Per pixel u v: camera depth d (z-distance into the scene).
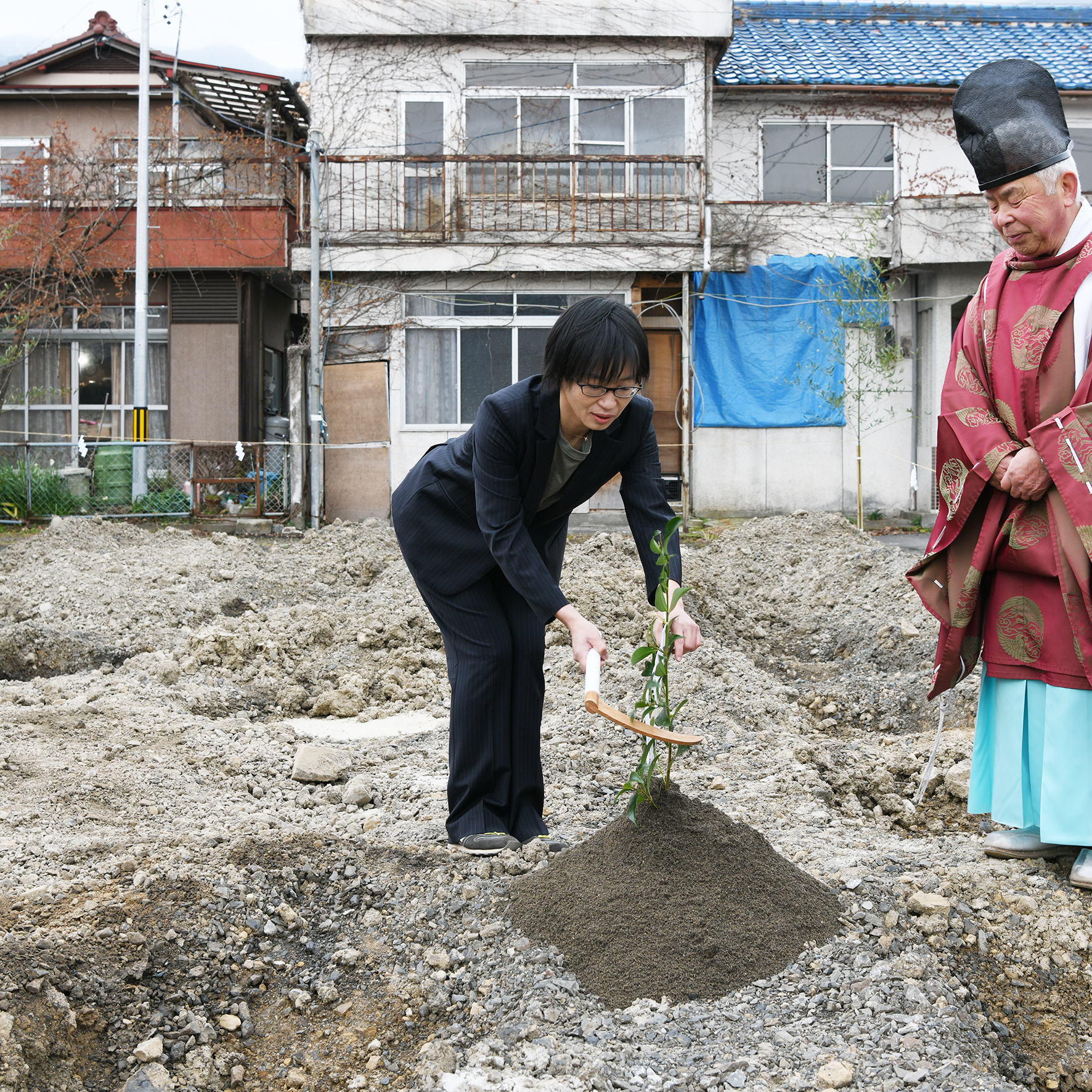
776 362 15.97
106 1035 2.52
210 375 15.93
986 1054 2.49
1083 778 3.14
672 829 3.01
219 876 3.13
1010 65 3.17
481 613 3.54
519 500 3.29
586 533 15.12
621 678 5.79
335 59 15.62
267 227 15.41
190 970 2.76
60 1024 2.45
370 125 15.69
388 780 4.45
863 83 16.67
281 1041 2.61
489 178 15.86
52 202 15.88
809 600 8.69
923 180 17.02
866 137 17.03
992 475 3.22
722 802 4.01
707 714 5.20
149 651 7.06
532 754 3.59
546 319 15.84
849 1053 2.38
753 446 16.05
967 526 3.37
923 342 16.33
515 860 3.28
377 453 15.68
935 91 16.73
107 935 2.78
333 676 6.57
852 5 20.36
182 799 4.15
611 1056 2.38
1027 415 3.21
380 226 15.62
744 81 16.53
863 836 3.69
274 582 8.99
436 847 3.48
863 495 16.20
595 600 7.40
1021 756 3.28
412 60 15.67
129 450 15.09
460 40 15.70
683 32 15.74
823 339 15.91
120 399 16.69
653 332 16.17
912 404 16.30
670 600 3.00
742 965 2.68
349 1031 2.63
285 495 14.90
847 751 4.91
